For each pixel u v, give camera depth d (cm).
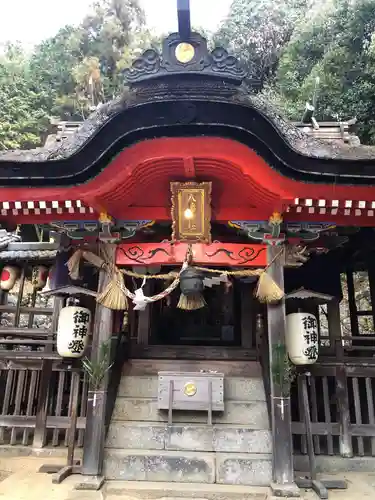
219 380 580
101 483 490
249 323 834
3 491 482
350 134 806
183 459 520
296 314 577
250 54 2769
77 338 589
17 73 2592
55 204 543
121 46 3083
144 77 468
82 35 3012
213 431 554
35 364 693
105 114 504
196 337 985
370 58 1611
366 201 522
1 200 538
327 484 521
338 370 650
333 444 671
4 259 802
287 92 2136
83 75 2681
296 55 2206
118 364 659
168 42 474
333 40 2016
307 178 500
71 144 527
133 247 573
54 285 710
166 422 584
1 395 757
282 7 2888
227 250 563
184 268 553
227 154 487
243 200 555
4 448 653
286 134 508
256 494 475
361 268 880
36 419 657
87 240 586
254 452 539
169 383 582
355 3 1745
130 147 483
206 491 480
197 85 466
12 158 511
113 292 558
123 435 556
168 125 464
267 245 563
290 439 498
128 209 569
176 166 508
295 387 695
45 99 2591
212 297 1002
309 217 566
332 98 1730
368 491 511
